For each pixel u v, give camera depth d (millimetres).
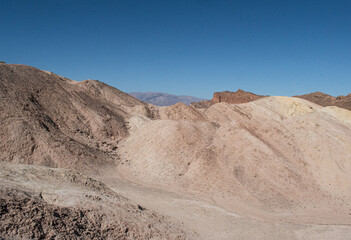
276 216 19844
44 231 9164
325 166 27109
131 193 22031
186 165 28719
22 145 25594
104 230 11414
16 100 30562
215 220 17875
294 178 25516
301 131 31578
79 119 37344
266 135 31375
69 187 14773
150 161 30094
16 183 12359
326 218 19734
